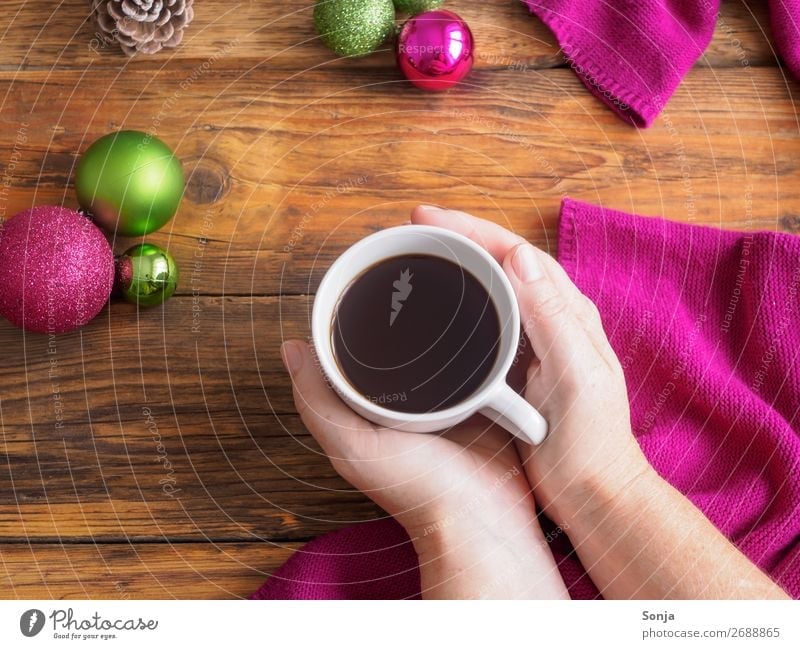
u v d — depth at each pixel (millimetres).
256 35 735
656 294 706
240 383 708
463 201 730
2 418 701
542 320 641
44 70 728
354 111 734
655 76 728
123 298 697
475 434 668
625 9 729
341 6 686
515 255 645
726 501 678
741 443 686
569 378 640
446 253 618
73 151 722
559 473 647
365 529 682
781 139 739
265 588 678
